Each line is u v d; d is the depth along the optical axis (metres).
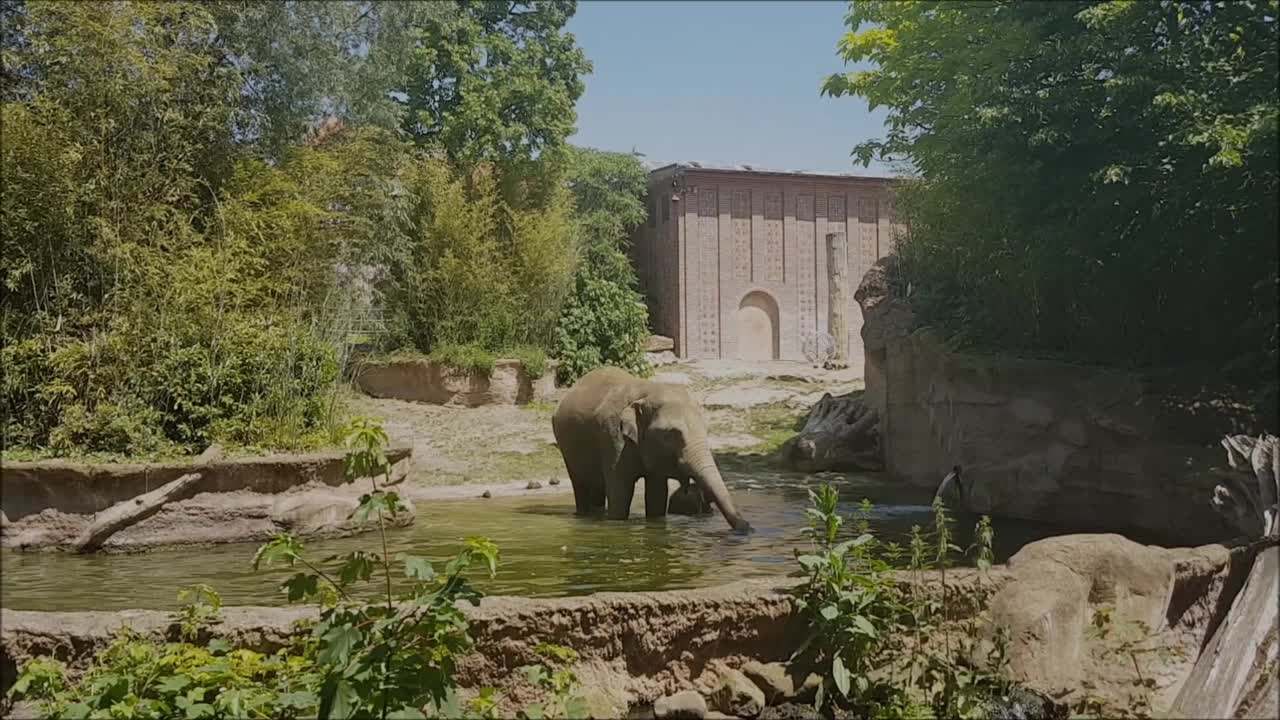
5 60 13.59
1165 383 11.17
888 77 15.39
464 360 22.38
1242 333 11.56
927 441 15.51
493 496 14.73
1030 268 13.49
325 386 14.53
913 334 16.12
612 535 10.53
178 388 12.82
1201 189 11.37
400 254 23.67
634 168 34.28
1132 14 11.24
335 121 22.09
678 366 27.81
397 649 4.50
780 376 25.23
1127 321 12.74
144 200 13.96
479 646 5.16
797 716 5.43
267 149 18.98
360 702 4.32
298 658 4.91
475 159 26.81
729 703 5.45
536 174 28.06
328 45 20.25
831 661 5.65
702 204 34.06
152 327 13.05
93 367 12.63
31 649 5.02
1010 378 13.04
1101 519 11.48
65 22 13.61
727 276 34.16
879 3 16.05
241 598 7.59
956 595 5.84
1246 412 10.41
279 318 14.50
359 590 7.44
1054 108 11.98
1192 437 10.66
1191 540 10.20
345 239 20.19
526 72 27.66
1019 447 12.70
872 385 18.91
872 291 20.17
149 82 13.93
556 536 10.47
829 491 6.16
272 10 19.14
